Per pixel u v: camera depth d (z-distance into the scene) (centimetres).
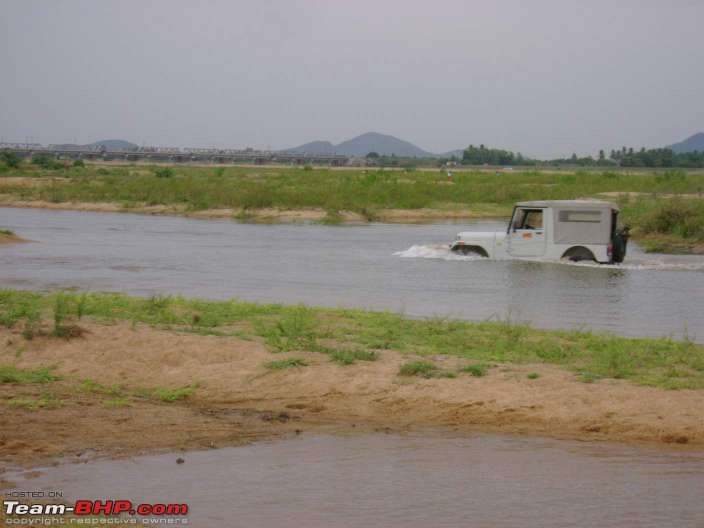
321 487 1263
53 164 14712
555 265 4144
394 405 1639
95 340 2016
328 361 1855
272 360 1862
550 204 4219
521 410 1582
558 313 2825
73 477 1297
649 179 11912
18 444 1420
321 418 1598
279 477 1305
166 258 4434
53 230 6091
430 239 5659
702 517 1168
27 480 1280
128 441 1457
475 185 9906
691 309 2922
